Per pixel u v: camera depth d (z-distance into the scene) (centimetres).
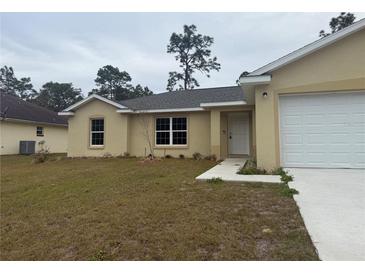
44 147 2180
